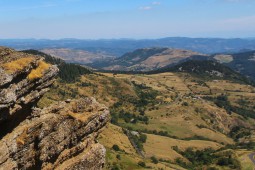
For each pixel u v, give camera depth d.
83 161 39.19
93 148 40.78
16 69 31.75
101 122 41.88
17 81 32.53
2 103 30.22
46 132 34.88
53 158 36.03
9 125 32.66
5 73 30.58
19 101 32.72
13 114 32.16
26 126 33.53
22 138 32.91
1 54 32.41
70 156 38.25
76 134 38.34
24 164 33.12
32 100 34.41
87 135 40.25
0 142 30.88
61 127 36.66
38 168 34.66
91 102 41.34
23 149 32.84
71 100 40.12
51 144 35.28
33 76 33.94
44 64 35.81
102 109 42.06
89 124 39.94
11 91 31.25
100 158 41.69
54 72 36.72
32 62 33.81
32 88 34.47
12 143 31.61
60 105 38.16
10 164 31.30
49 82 36.34
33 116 35.06
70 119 37.84
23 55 33.72
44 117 35.44
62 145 36.50
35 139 34.16
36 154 34.12
